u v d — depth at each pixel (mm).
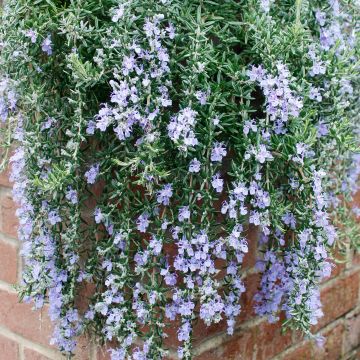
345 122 1031
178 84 941
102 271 1023
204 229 921
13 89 947
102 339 1063
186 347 958
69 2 963
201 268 925
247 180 933
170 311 956
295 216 988
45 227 993
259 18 941
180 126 864
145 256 927
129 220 946
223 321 1130
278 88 911
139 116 866
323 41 1073
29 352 1272
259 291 1141
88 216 1055
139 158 878
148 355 966
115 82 868
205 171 919
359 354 1640
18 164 985
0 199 1249
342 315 1552
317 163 1031
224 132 963
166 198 916
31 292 1000
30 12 929
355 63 1053
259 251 1103
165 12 901
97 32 900
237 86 926
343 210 1214
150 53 891
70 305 1037
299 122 939
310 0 1058
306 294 1011
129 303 972
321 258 1007
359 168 1216
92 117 926
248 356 1212
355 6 1137
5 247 1265
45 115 958
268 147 936
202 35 893
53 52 952
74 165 922
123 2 885
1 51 963
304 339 1398
